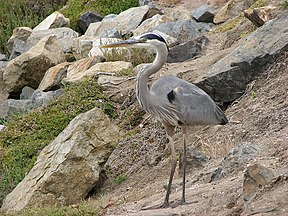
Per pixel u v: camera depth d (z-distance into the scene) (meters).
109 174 14.34
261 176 9.39
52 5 29.08
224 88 15.07
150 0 26.05
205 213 9.56
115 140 13.84
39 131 16.98
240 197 9.62
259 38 15.63
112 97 17.61
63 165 13.30
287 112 13.32
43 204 13.12
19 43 24.86
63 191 13.28
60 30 24.73
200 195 10.55
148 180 13.41
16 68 21.91
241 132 13.43
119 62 19.09
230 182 10.60
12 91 22.17
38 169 13.69
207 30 21.91
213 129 14.22
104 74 18.58
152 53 20.08
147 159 14.30
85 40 22.41
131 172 14.18
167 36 21.03
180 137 14.63
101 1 27.25
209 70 15.34
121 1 27.08
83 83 18.12
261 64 15.03
